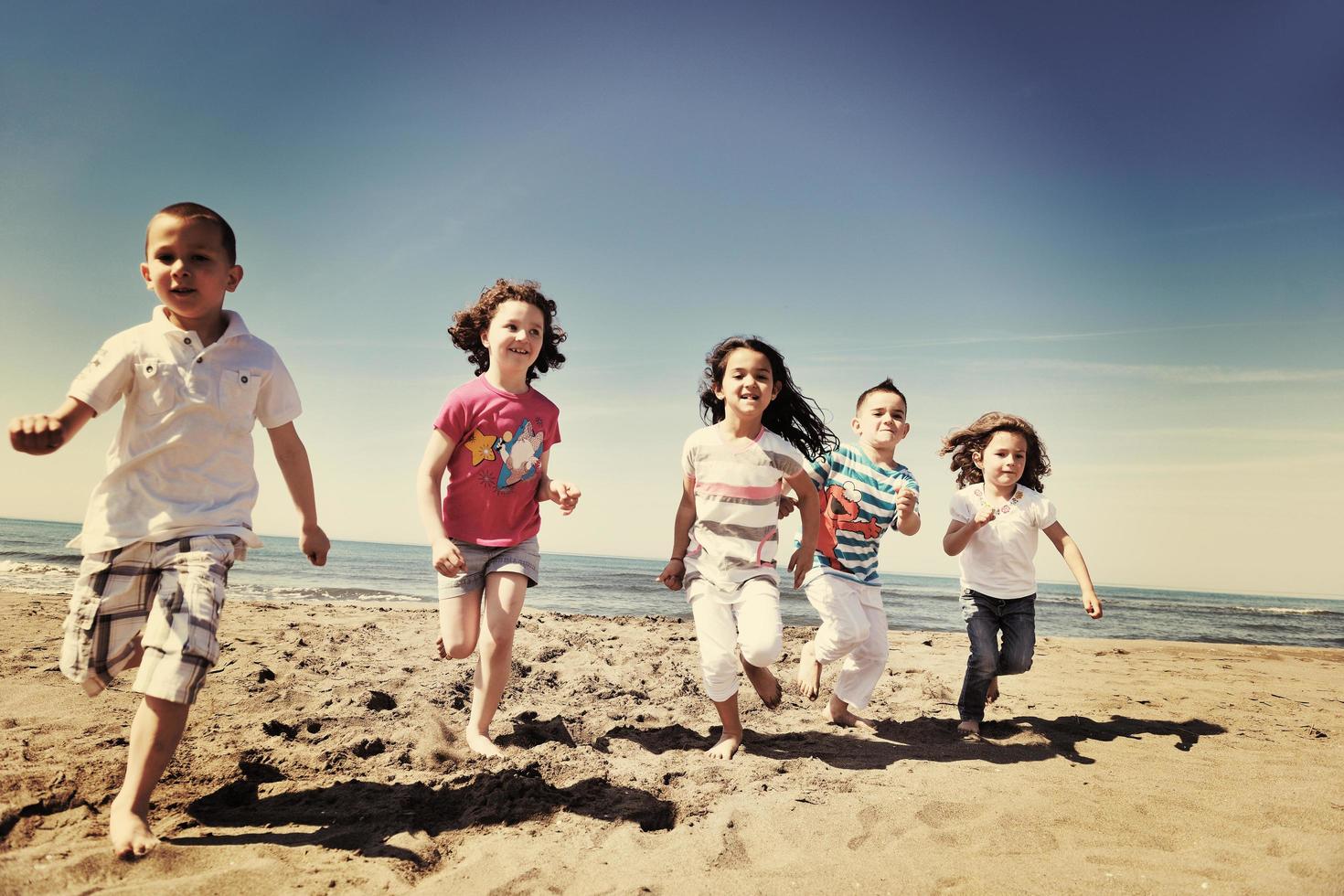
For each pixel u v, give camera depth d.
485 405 3.24
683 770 2.96
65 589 8.81
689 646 6.30
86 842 2.07
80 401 2.20
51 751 2.76
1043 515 4.12
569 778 2.84
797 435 4.06
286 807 2.47
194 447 2.30
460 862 2.13
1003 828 2.43
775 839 2.33
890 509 3.96
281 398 2.57
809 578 3.98
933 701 4.69
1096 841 2.37
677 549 3.61
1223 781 3.06
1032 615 4.09
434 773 2.86
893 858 2.20
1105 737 3.86
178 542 2.23
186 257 2.34
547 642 5.86
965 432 4.39
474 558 3.23
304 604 8.72
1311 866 2.15
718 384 3.67
